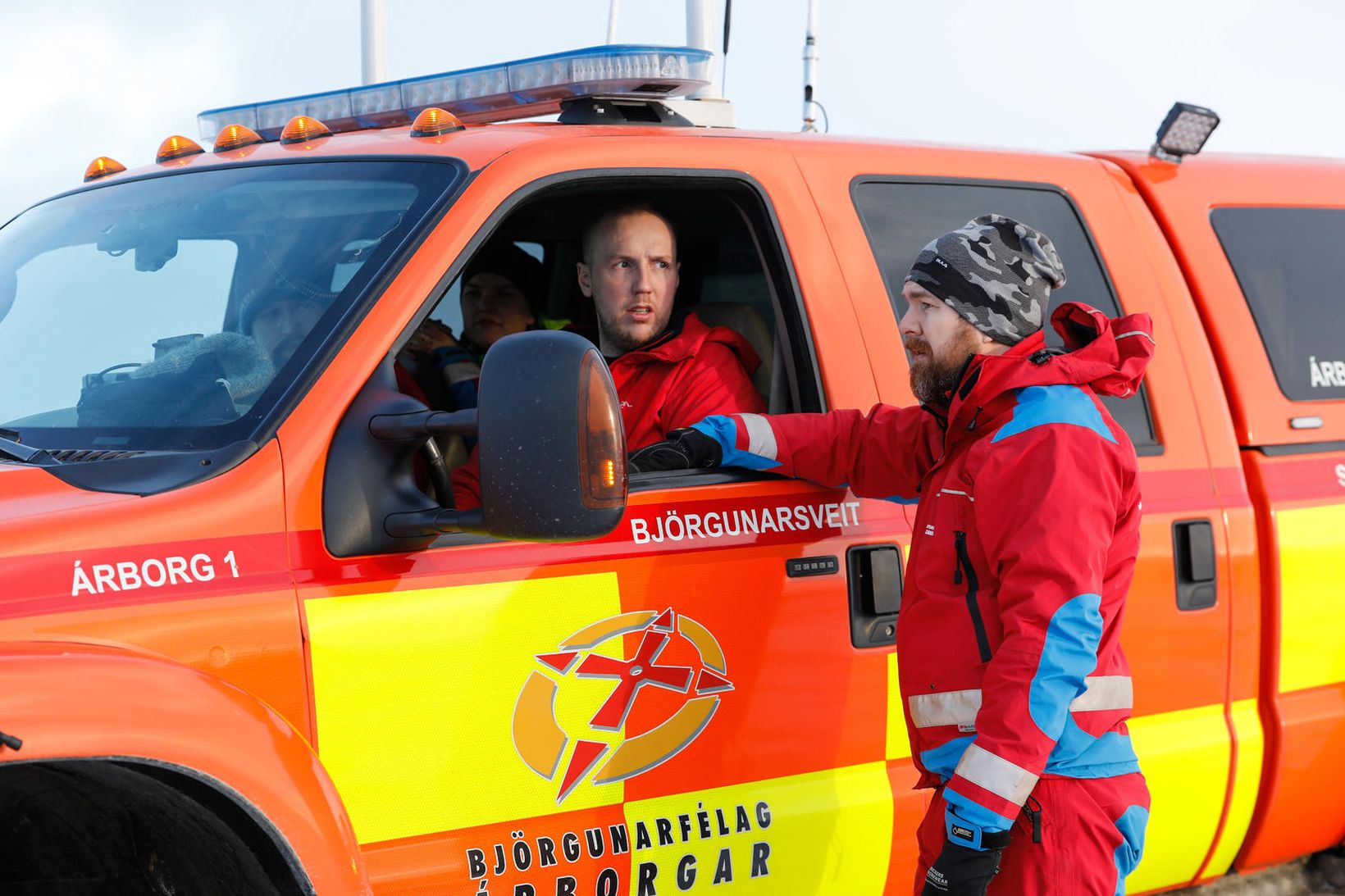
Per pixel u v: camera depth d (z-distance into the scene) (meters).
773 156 3.29
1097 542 2.55
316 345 2.60
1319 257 4.22
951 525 2.71
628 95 3.34
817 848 3.05
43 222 3.40
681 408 3.24
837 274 3.28
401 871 2.55
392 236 2.75
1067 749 2.63
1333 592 3.92
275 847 2.28
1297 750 3.82
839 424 3.04
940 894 2.53
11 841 2.47
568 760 2.74
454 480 3.15
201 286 2.89
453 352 3.52
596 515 2.31
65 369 2.88
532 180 2.88
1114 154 4.14
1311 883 4.19
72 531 2.29
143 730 2.15
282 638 2.43
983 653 2.66
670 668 2.88
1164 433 3.70
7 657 2.11
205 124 4.11
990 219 2.76
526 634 2.70
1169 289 3.87
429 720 2.58
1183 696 3.64
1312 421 3.98
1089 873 2.63
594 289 3.32
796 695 3.04
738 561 2.98
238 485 2.44
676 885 2.87
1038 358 2.68
